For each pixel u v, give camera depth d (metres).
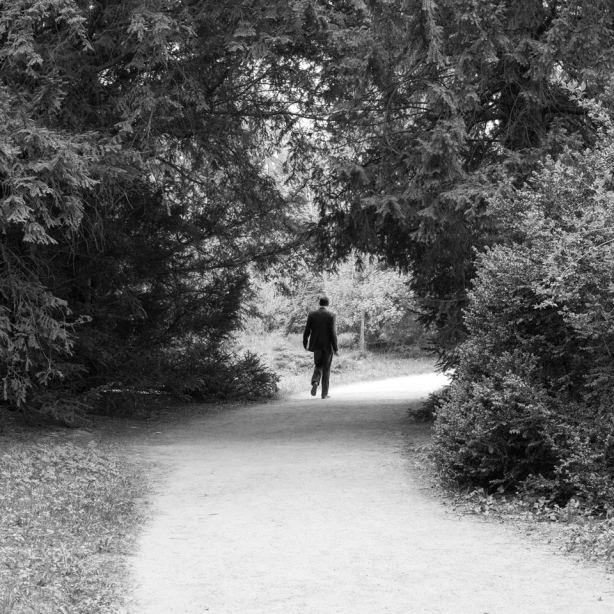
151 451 11.16
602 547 5.72
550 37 10.04
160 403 17.03
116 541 6.24
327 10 10.73
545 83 10.86
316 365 19.42
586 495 6.95
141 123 10.54
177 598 4.92
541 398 7.45
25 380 10.75
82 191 10.20
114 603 4.79
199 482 8.88
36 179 8.66
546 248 7.69
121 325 15.38
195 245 15.60
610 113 7.93
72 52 9.95
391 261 13.50
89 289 13.72
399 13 10.26
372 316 34.34
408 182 10.87
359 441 11.69
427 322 12.75
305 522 6.90
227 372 18.47
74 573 5.23
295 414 15.71
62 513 6.92
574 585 5.00
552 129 10.63
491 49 9.93
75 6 9.16
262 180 14.67
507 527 6.59
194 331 16.72
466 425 7.77
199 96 10.77
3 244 10.53
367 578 5.25
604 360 7.33
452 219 10.36
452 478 8.08
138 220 14.45
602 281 7.12
